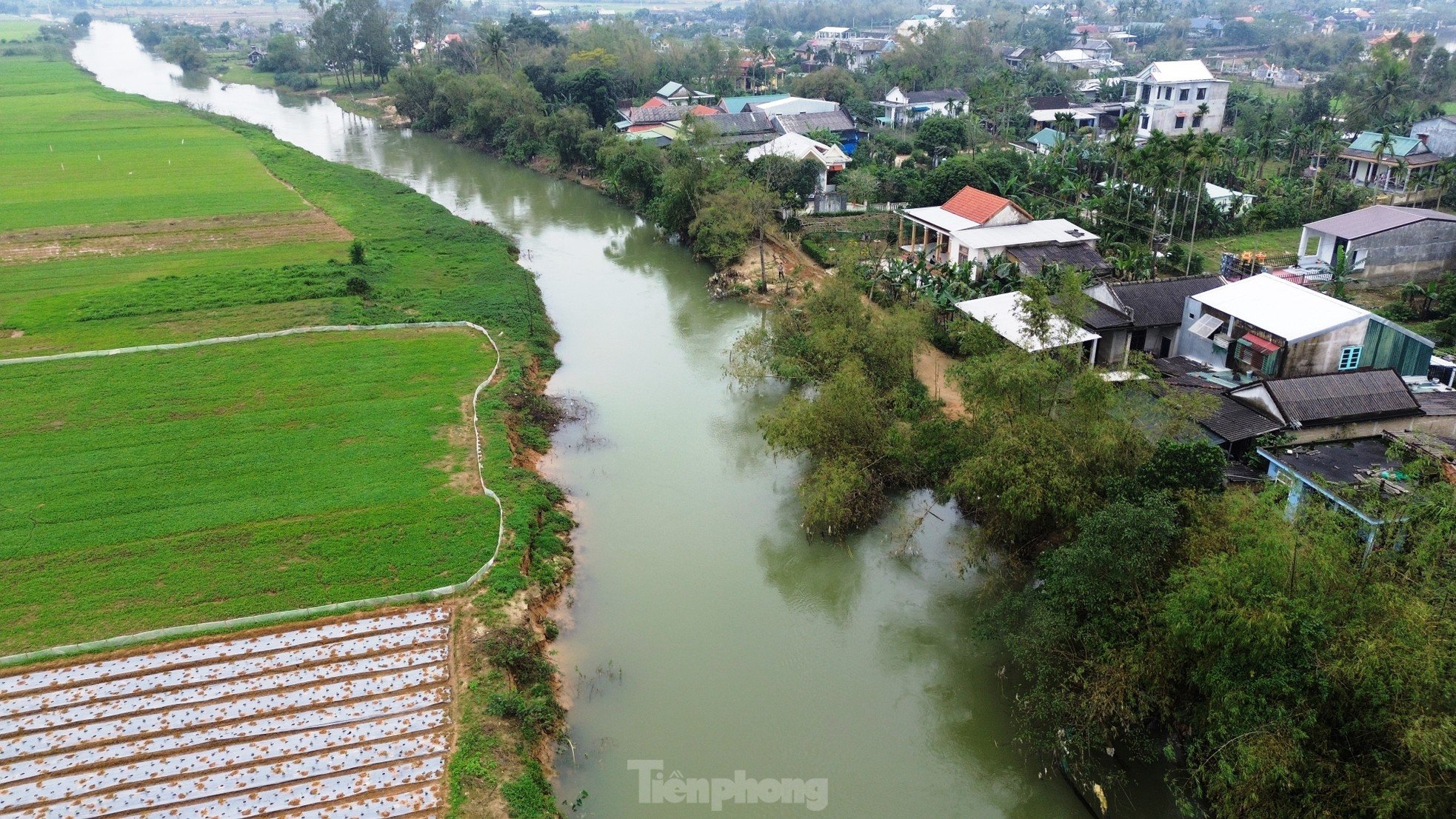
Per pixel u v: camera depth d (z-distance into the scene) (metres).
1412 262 71.19
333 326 67.25
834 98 148.12
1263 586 27.91
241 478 47.72
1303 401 44.19
